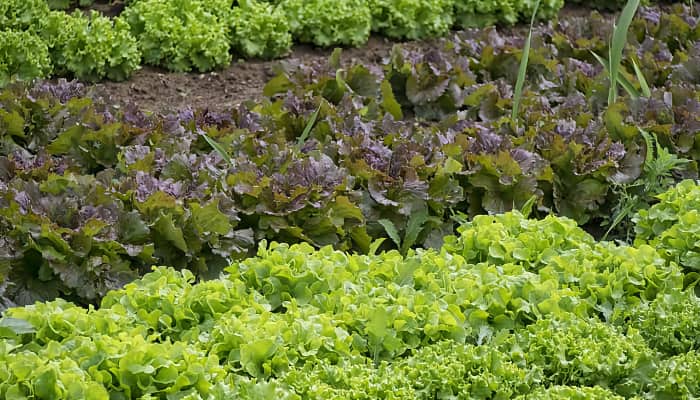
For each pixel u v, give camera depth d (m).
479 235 6.07
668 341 5.37
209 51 10.16
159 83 10.01
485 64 10.09
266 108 8.67
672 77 9.66
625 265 5.78
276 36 10.59
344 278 5.62
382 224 7.15
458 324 5.23
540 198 7.67
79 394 4.38
